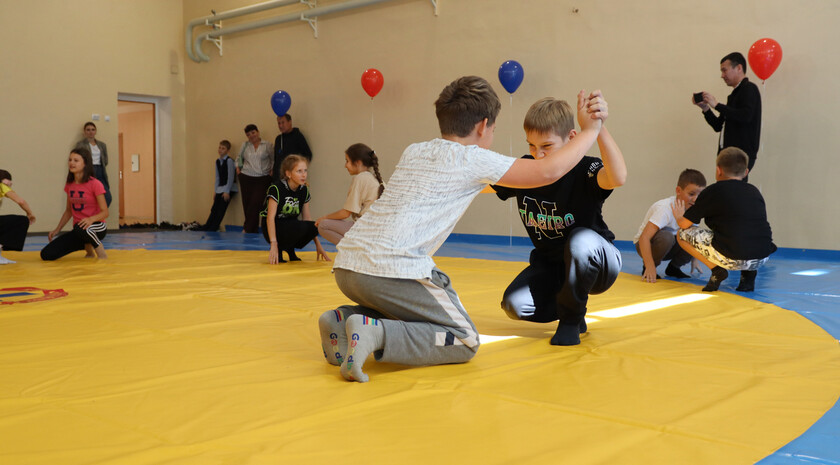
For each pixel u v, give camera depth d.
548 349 2.40
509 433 1.54
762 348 2.43
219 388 1.91
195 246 7.76
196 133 11.88
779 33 6.43
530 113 2.41
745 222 3.76
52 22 10.44
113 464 1.35
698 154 6.97
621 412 1.68
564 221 2.49
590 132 2.02
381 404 1.75
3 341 2.52
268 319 3.00
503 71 7.65
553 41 7.83
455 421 1.62
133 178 12.84
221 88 11.41
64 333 2.68
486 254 6.76
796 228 6.40
